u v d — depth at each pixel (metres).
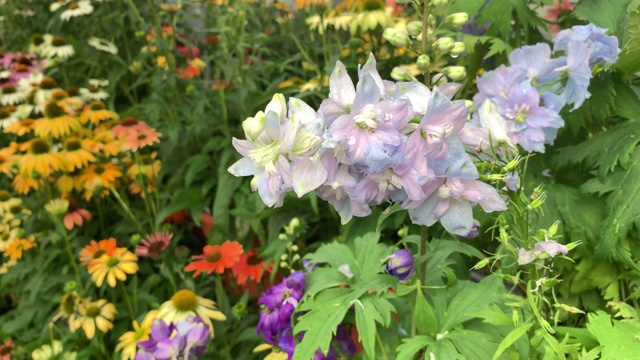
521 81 0.51
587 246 0.53
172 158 1.02
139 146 0.87
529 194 0.56
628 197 0.49
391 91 0.32
